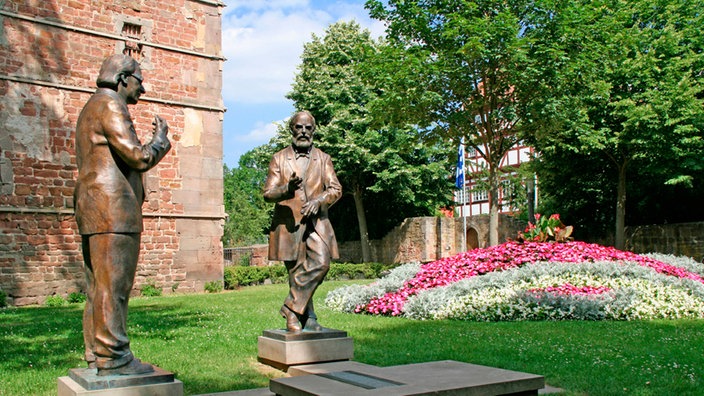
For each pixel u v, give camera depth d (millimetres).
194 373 6551
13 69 16641
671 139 23219
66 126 17500
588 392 5695
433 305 11469
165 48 19547
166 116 19531
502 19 17953
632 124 22984
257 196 59625
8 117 16516
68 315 12734
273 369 6676
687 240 24562
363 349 7844
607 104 23844
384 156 32906
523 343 8273
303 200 6746
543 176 29297
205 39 20562
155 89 19312
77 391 4215
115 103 4699
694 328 9742
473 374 4555
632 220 28188
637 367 6730
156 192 19172
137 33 19109
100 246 4551
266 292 18188
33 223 16797
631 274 13094
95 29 18109
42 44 17156
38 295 16750
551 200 30016
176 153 19688
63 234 17297
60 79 17422
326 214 6879
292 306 6633
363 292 13195
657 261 14750
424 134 21328
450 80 19469
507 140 20859
